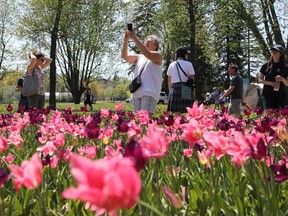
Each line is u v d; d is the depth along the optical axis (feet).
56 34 106.32
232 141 7.75
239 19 107.04
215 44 117.08
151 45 26.68
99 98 361.10
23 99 38.27
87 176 3.08
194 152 12.40
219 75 219.61
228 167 10.80
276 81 28.27
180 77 31.01
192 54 110.01
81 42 122.93
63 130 15.47
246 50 114.32
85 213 8.61
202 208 9.02
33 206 9.09
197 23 114.01
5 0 150.92
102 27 123.54
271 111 26.68
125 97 356.79
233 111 37.83
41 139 13.96
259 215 8.25
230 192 9.73
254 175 9.91
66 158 10.15
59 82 329.72
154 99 26.91
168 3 110.52
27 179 5.06
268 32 102.83
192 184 10.11
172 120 12.89
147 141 5.97
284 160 8.90
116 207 3.14
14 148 16.55
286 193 10.30
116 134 19.57
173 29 111.55
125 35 26.23
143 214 7.56
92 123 10.95
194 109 12.52
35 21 106.73
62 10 108.68
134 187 3.12
